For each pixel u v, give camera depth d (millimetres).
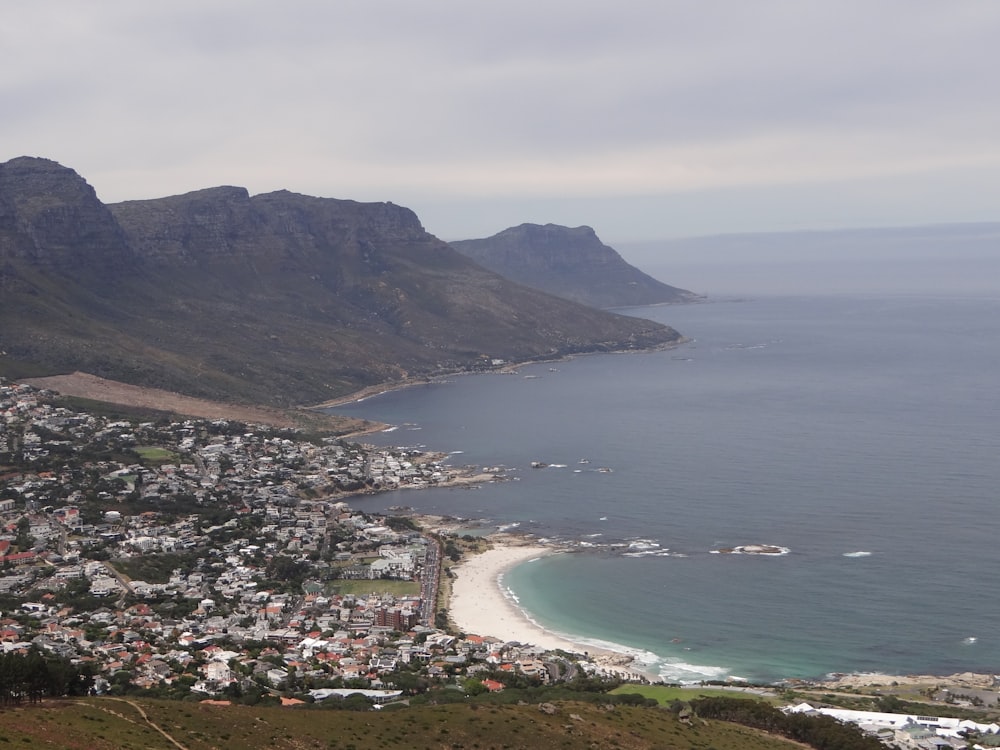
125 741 154875
